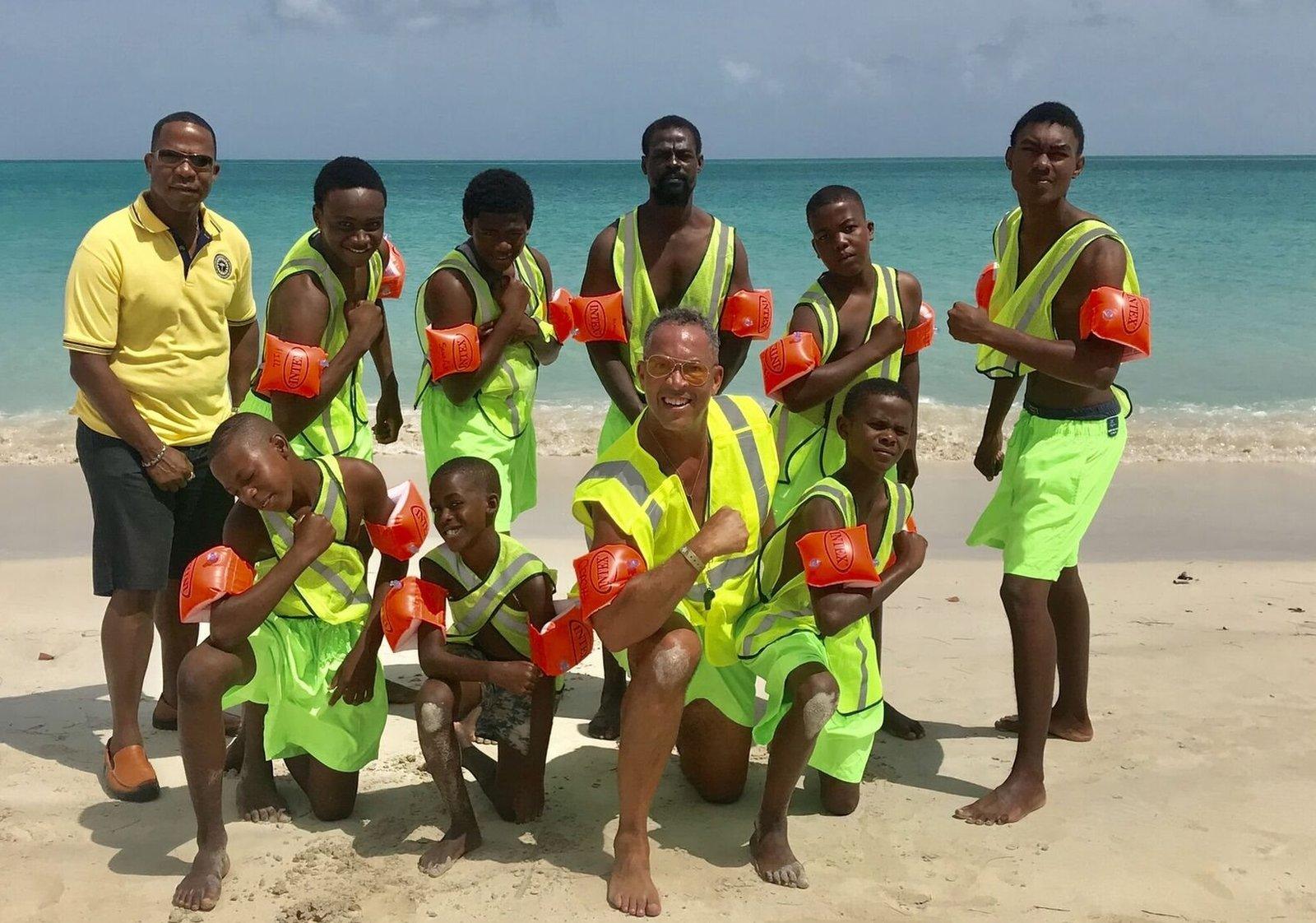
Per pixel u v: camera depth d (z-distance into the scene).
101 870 4.19
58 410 12.74
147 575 4.92
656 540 4.18
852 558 4.12
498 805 4.57
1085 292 4.91
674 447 4.14
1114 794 4.85
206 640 4.04
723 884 4.11
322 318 5.23
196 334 5.14
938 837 4.49
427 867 4.14
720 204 44.22
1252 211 39.50
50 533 8.52
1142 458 11.20
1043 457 4.96
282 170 113.25
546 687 4.41
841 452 5.28
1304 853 4.38
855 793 4.64
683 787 4.92
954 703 5.85
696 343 3.92
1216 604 7.20
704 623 4.31
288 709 4.39
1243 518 9.25
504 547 4.45
